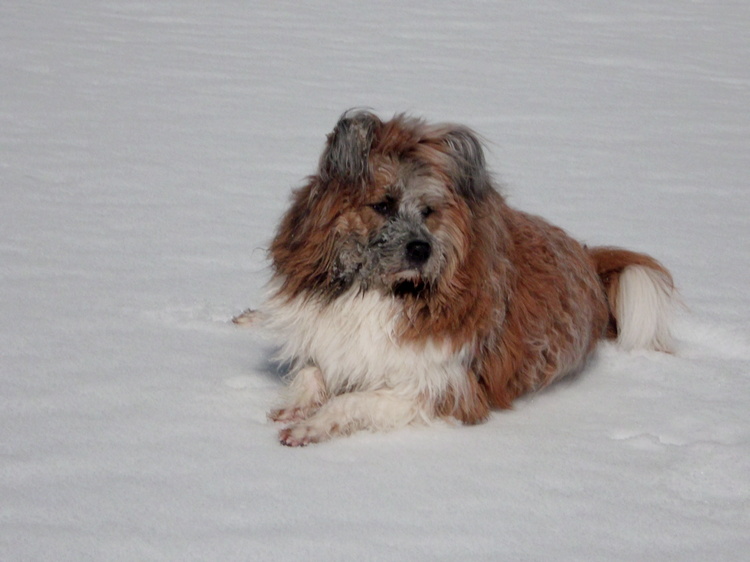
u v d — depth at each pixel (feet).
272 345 27.14
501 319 23.85
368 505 18.67
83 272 32.01
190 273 32.55
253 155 46.98
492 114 57.11
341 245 22.16
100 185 41.50
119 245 34.83
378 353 22.77
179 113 53.78
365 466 20.52
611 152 50.96
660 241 38.09
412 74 66.39
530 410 24.61
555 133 54.03
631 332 28.86
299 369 24.54
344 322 22.86
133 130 50.08
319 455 21.01
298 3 89.20
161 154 46.34
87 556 16.35
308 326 23.39
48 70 61.05
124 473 19.42
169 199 40.32
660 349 29.01
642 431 23.16
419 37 78.79
